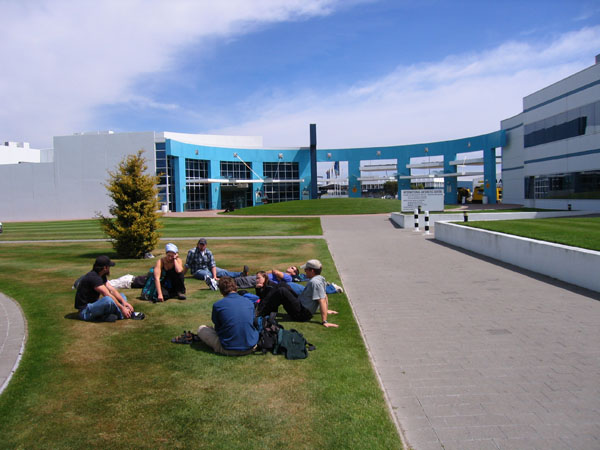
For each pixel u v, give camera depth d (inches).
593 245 374.6
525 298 312.3
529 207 1668.3
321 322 260.8
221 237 841.5
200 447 131.0
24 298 330.6
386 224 1060.5
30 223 1695.4
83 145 2074.3
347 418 146.6
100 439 135.9
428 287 359.3
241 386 171.5
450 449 129.4
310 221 1239.5
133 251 577.6
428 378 180.2
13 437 137.6
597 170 1273.4
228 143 2822.3
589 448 128.6
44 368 191.9
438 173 2674.7
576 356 199.5
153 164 2043.6
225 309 206.8
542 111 1563.7
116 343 223.6
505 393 164.9
